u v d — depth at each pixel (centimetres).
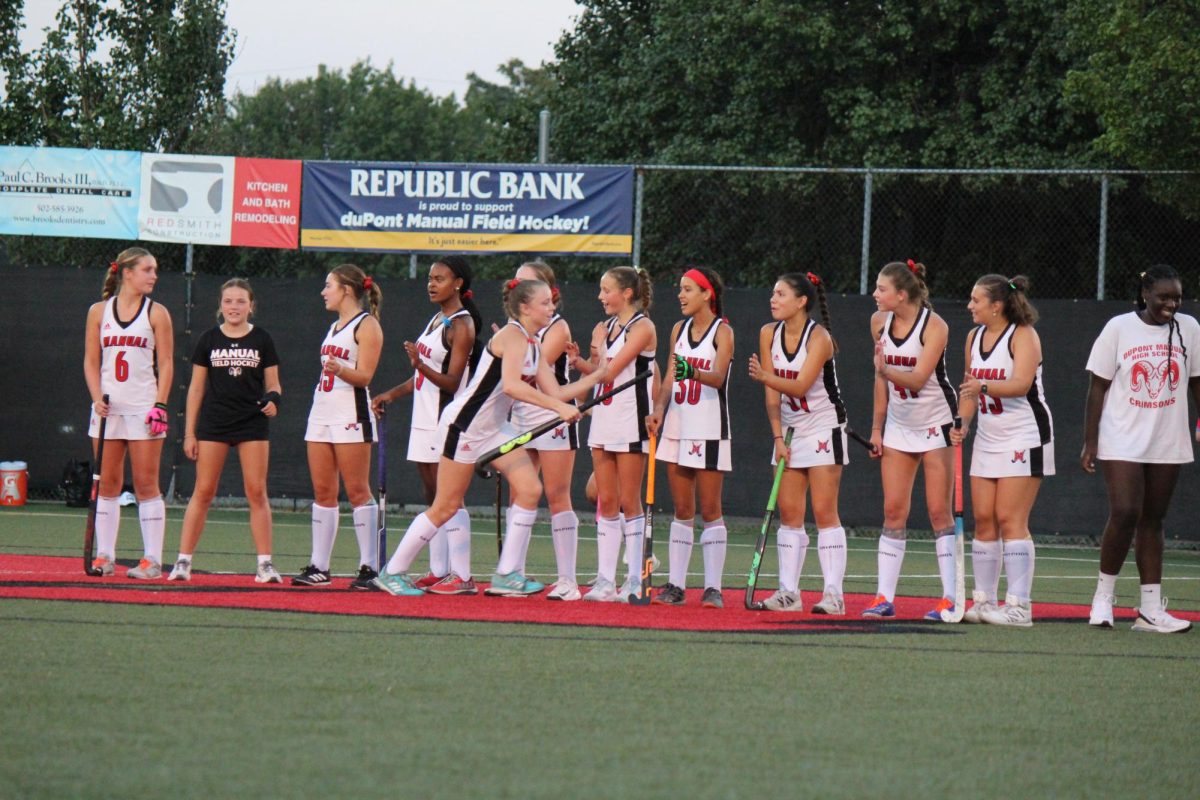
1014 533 3061
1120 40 5606
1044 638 2817
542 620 2798
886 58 8400
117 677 2044
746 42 8581
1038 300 5594
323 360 3419
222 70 7931
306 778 1532
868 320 5619
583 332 5775
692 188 7756
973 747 1784
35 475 6109
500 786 1521
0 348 6100
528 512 3225
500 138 10831
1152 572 3059
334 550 4797
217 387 3388
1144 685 2269
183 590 3134
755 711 1950
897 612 3253
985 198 7869
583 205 5597
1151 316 3034
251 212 5778
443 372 3359
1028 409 3048
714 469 3238
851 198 7850
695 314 3247
